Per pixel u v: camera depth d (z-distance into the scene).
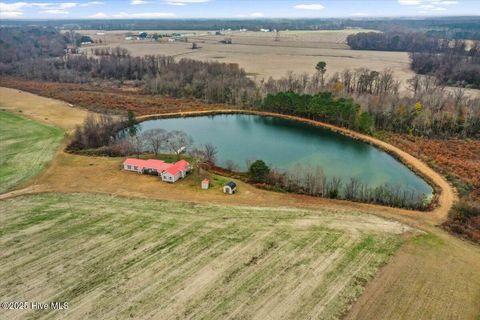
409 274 38.22
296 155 78.25
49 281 36.53
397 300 34.69
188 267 38.91
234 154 78.25
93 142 77.19
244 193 56.81
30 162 67.12
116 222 47.31
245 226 46.72
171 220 48.00
